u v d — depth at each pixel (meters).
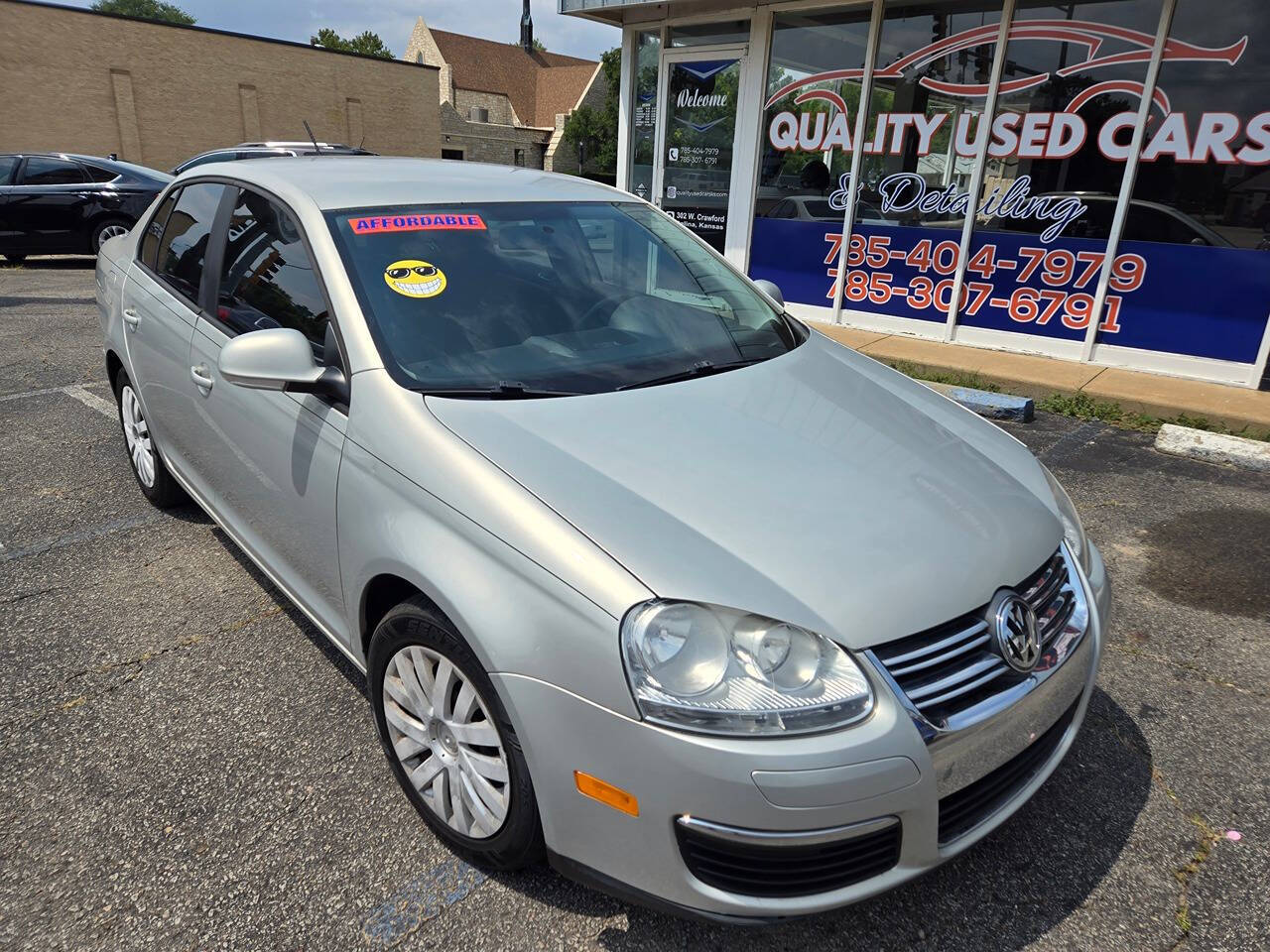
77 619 3.34
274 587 3.59
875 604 1.83
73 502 4.38
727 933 2.06
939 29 6.93
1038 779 2.14
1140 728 2.83
